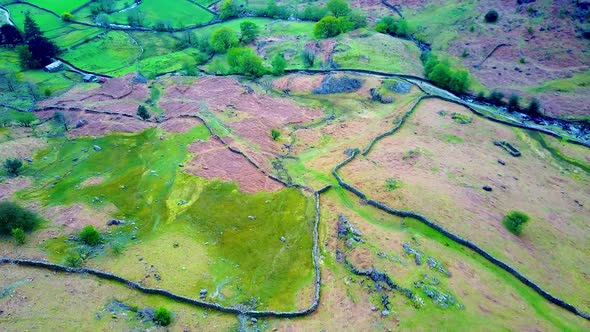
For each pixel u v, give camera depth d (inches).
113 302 2266.2
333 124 4013.3
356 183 3149.6
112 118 4062.5
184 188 3149.6
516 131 3961.6
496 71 4958.2
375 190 3058.6
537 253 2635.3
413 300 2255.2
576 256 2650.1
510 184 3221.0
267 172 3316.9
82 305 2230.6
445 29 5846.5
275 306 2289.6
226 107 4200.3
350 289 2356.1
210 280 2432.3
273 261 2554.1
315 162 3464.6
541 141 3838.6
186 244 2674.7
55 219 2834.6
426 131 3850.9
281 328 2170.3
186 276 2443.4
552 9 5300.2
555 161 3602.4
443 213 2839.6
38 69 5674.2
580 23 5014.8
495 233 2728.8
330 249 2618.1
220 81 4776.1
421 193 3002.0
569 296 2385.6
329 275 2450.8
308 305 2283.5
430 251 2566.4
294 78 4837.6
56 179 3257.9
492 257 2534.5
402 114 4079.7
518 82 4746.6
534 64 4901.6
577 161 3607.3
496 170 3376.0
